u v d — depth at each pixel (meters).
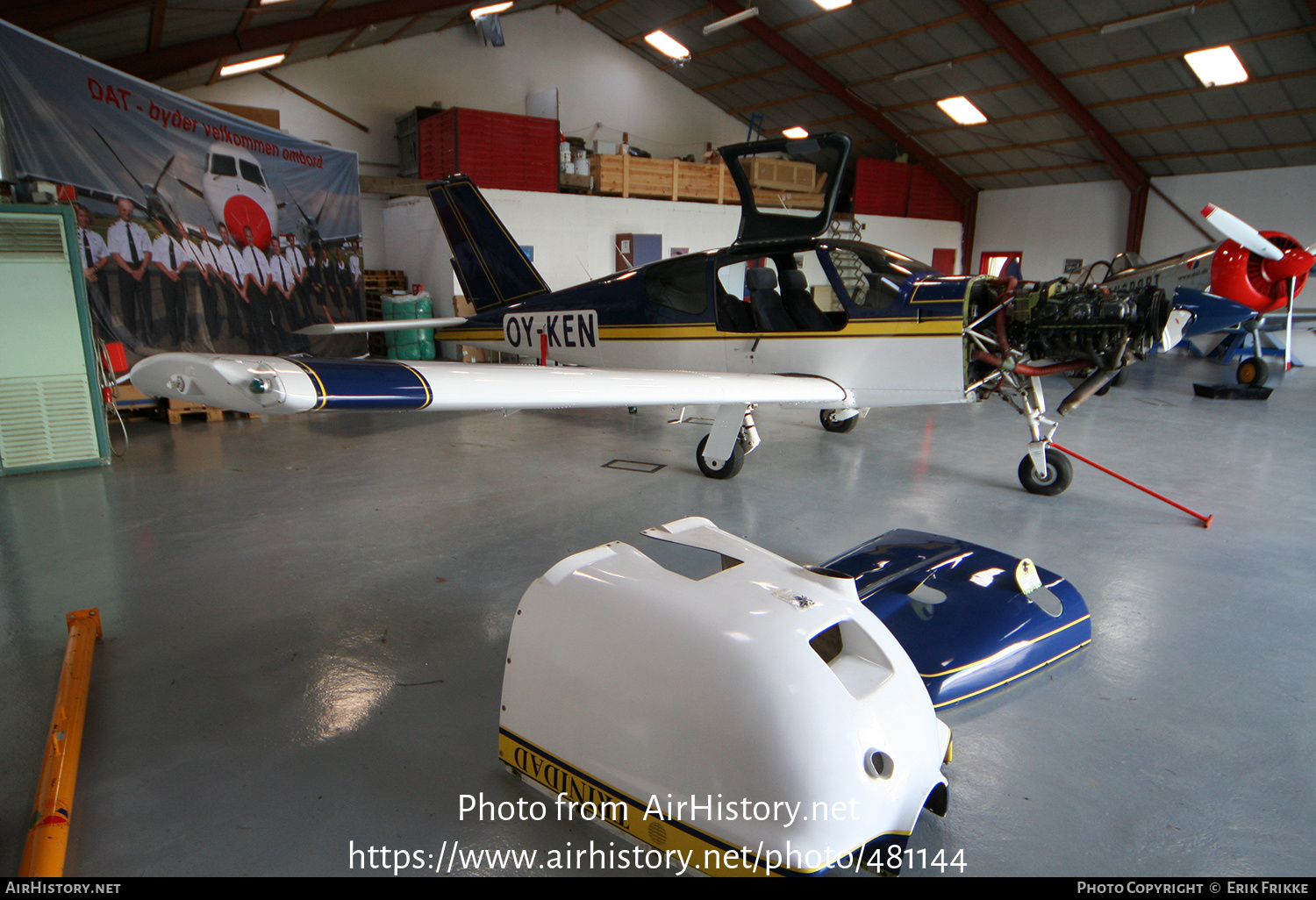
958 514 4.11
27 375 4.66
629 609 1.66
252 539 3.61
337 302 8.74
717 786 1.46
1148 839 1.70
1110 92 11.09
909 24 10.85
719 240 12.00
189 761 1.94
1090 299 3.90
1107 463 5.27
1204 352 11.77
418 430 6.39
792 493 4.50
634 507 4.19
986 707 2.24
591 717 1.66
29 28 6.02
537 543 3.59
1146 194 13.03
